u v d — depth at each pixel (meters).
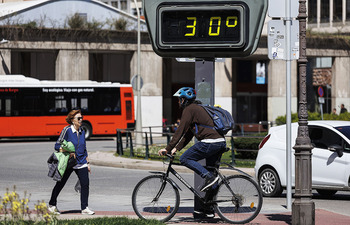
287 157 33.09
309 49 126.31
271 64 124.19
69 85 101.31
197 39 24.41
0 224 20.12
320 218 28.53
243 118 149.50
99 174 53.97
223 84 121.12
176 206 25.98
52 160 29.08
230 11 24.19
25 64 128.12
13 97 98.31
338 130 37.03
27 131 98.75
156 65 117.56
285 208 33.25
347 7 159.12
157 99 117.69
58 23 110.62
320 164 36.97
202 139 25.12
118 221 23.80
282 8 32.31
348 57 129.00
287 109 33.22
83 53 111.94
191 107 25.02
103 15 117.81
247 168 54.75
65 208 33.28
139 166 59.16
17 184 45.91
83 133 29.39
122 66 138.75
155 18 24.59
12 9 110.44
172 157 25.80
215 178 25.22
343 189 36.22
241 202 25.69
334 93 129.00
